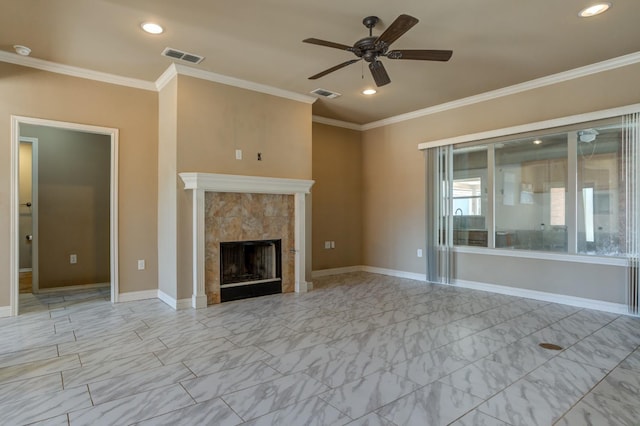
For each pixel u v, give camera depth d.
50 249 5.24
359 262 7.03
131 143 4.68
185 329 3.54
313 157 6.39
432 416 2.04
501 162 5.16
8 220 3.98
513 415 2.06
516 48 3.80
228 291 4.63
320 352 2.97
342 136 6.79
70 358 2.85
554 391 2.33
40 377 2.52
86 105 4.38
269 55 3.96
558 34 3.51
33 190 5.12
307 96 5.30
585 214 4.40
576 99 4.40
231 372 2.60
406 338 3.29
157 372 2.60
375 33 3.49
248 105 4.80
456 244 5.66
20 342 3.19
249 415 2.05
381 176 6.70
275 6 3.03
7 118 3.95
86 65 4.22
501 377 2.53
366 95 5.28
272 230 5.02
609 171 4.20
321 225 6.52
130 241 4.68
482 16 3.19
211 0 2.93
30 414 2.06
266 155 4.96
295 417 2.03
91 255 5.55
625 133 4.05
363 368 2.67
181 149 4.30
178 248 4.29
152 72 4.44
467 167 5.55
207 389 2.35
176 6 3.02
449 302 4.60
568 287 4.49
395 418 2.02
